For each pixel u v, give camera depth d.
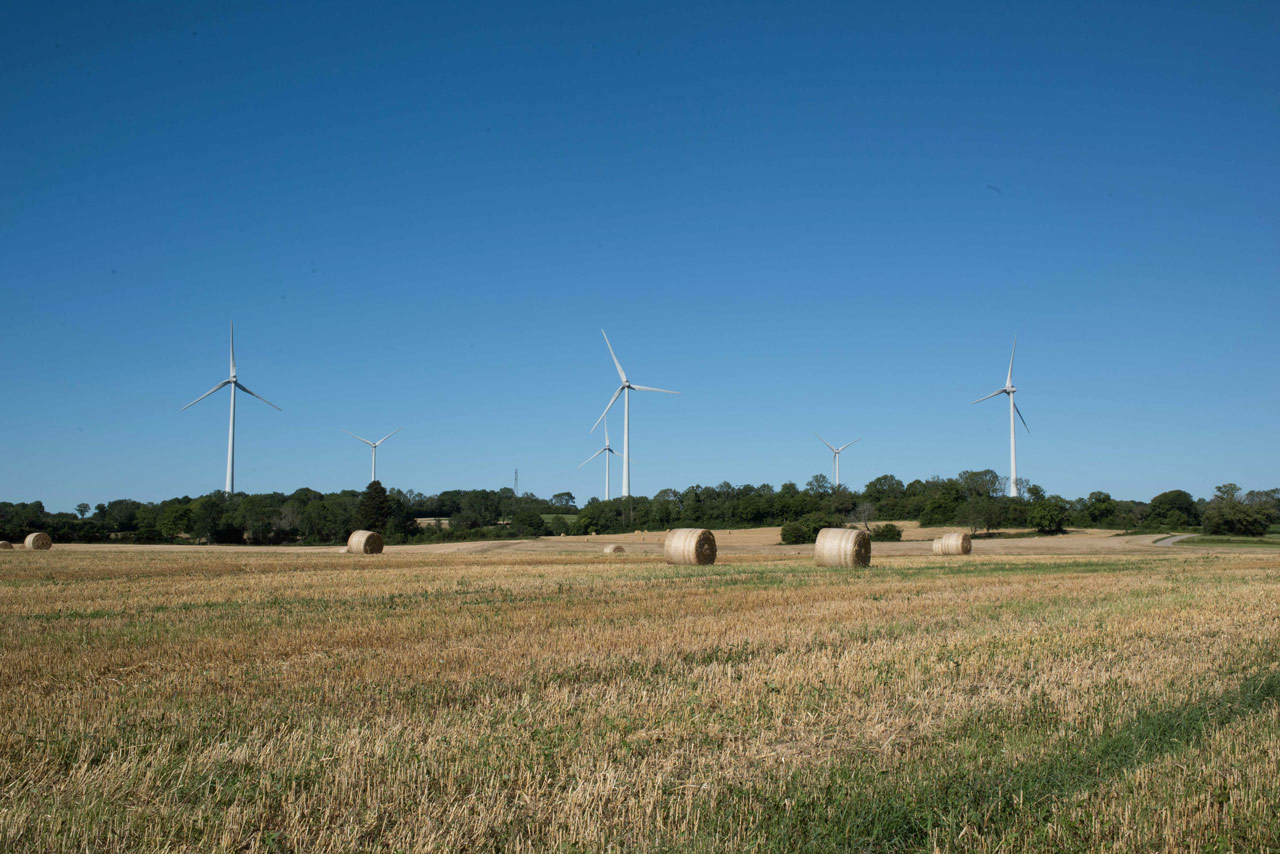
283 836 6.04
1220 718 9.17
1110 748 7.99
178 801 6.73
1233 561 45.56
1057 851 5.88
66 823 6.20
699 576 30.05
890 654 12.66
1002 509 100.00
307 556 51.28
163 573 32.97
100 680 11.22
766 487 147.38
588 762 7.56
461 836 6.05
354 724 8.73
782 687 10.48
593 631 15.19
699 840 5.98
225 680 11.02
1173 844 5.89
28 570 34.72
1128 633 15.02
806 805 6.60
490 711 9.33
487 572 32.97
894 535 86.12
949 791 6.90
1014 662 12.22
